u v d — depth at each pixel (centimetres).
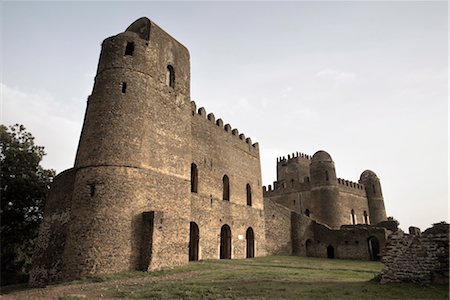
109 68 2388
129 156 2220
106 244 1983
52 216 2436
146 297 1270
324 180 5509
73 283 1762
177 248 2358
